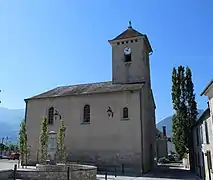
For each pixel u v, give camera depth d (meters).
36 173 16.12
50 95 31.11
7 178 15.79
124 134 26.33
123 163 25.61
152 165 31.70
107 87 30.06
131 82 30.92
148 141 30.20
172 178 21.42
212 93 15.59
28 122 30.95
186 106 29.78
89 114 28.55
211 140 16.98
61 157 25.22
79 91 30.45
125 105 27.09
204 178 20.27
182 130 29.16
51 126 29.72
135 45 32.00
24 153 26.25
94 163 26.70
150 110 33.59
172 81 30.95
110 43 33.16
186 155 33.53
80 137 28.06
